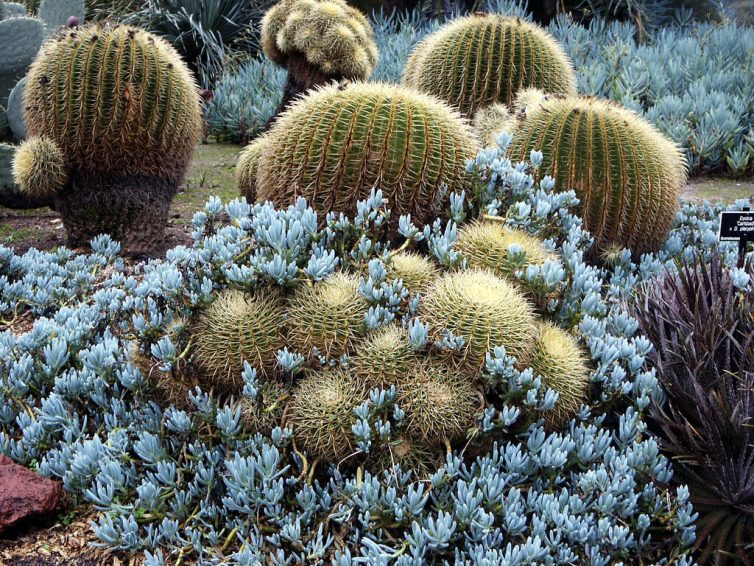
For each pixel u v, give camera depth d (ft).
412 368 7.25
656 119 23.36
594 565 6.57
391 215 9.91
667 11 38.14
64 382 8.57
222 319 7.50
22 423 8.39
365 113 9.98
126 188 14.25
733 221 11.24
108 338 9.27
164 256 14.78
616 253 11.67
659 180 11.84
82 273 12.08
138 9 33.50
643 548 6.97
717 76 25.59
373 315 7.31
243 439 7.44
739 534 7.02
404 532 6.75
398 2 37.40
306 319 7.45
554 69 17.17
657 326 8.50
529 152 12.00
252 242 8.09
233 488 7.06
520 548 6.78
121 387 8.89
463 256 8.00
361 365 7.31
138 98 13.57
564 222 9.43
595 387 7.89
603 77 26.16
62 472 7.86
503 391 7.23
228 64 30.30
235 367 7.53
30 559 7.17
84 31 13.69
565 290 8.21
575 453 7.42
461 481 6.88
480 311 7.13
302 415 7.24
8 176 17.63
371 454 7.28
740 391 7.35
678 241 12.73
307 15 20.88
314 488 7.40
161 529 7.19
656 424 8.00
